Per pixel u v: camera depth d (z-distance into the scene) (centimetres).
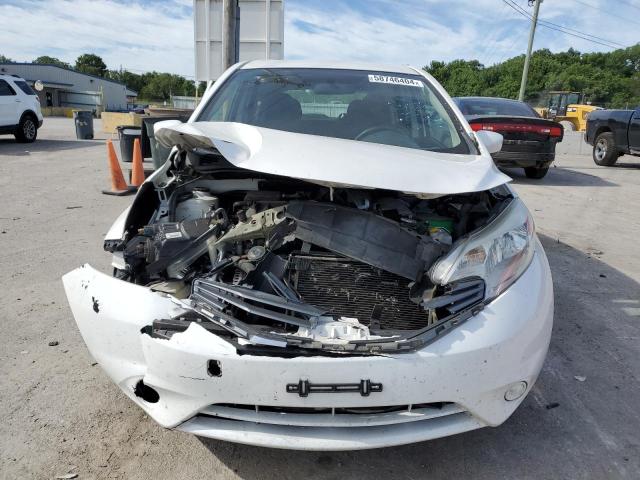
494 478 237
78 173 979
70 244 540
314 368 199
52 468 235
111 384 297
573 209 767
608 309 412
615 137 1277
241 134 282
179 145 292
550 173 1153
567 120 2908
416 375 204
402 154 273
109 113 2111
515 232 248
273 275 236
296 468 240
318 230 246
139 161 823
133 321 221
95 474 233
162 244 248
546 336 237
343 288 241
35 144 1515
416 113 351
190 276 249
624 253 560
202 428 215
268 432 211
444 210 282
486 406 220
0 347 333
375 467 242
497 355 215
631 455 252
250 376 201
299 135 290
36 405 277
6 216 650
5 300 402
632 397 298
